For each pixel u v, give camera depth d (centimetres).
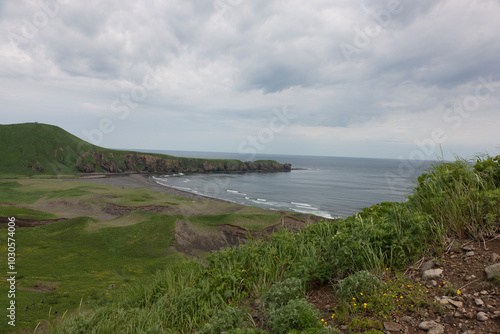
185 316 439
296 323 285
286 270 475
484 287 283
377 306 292
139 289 634
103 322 475
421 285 319
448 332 241
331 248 428
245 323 348
